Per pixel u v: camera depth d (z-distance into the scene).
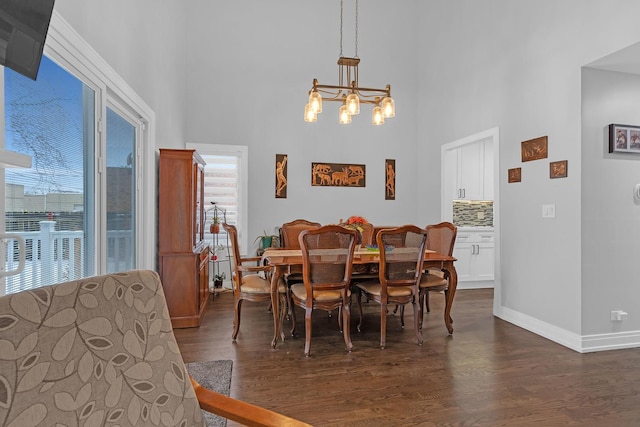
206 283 4.22
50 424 0.72
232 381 2.30
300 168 5.28
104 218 2.23
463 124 4.48
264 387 2.22
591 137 2.88
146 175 3.16
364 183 5.50
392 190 5.59
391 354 2.76
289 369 2.48
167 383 0.99
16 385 0.69
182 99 4.64
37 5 0.90
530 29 3.39
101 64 2.14
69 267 1.90
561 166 3.03
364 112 5.51
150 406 0.93
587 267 2.87
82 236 2.02
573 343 2.90
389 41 5.59
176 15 4.27
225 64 5.05
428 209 5.36
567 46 2.98
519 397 2.12
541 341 3.06
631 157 2.97
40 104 1.64
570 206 2.96
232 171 5.09
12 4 0.84
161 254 3.37
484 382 2.30
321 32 5.36
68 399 0.77
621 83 2.96
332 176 5.38
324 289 2.75
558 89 3.07
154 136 3.33
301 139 5.28
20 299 0.74
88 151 2.09
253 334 3.22
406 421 1.87
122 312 0.94
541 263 3.24
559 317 3.05
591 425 1.85
